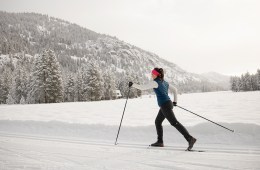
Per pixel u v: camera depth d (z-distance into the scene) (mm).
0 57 189375
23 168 3723
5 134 7539
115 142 5660
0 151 5016
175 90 5176
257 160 3771
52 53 42469
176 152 4586
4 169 3674
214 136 5516
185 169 3473
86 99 48406
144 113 10758
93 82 47938
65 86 55469
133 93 70625
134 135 6441
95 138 6676
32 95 42062
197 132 5801
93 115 10578
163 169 3531
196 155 4266
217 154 4273
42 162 4070
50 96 41594
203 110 10633
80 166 3799
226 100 17266
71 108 15469
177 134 5953
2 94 68875
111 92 61938
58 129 7688
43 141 6234
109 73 62562
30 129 8102
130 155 4488
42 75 41594
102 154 4629
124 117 9391
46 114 11641
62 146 5512
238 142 5152
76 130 7359
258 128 5168
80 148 5250
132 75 75250
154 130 6348
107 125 7031
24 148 5301
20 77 57625
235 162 3707
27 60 167750
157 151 4754
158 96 4930
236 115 7992
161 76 5047
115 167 3707
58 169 3648
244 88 100812
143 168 3617
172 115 4801
